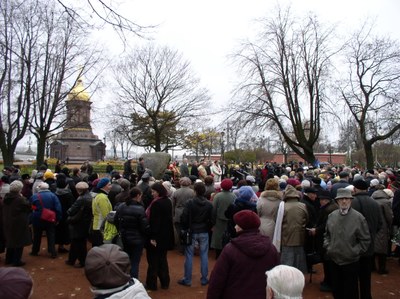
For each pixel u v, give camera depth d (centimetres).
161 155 2128
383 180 1298
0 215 870
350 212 545
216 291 367
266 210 695
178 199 992
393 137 3080
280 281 270
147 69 4053
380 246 802
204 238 724
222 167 2484
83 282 741
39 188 929
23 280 211
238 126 2577
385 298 673
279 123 2567
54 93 2517
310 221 729
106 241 720
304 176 1416
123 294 255
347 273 536
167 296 664
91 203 847
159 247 685
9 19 1755
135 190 670
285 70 2511
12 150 2298
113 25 544
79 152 5766
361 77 2402
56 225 963
